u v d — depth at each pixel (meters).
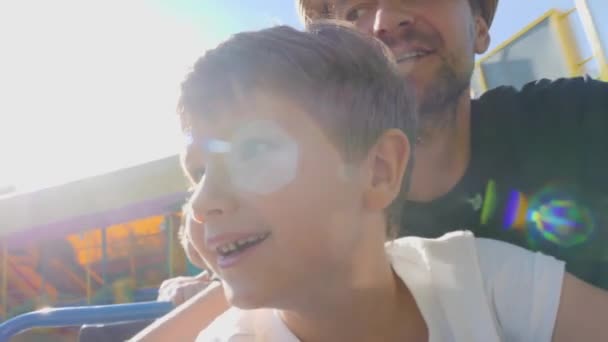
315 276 0.68
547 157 1.23
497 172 1.24
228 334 0.83
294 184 0.66
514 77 3.44
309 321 0.77
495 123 1.28
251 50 0.73
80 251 5.78
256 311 0.86
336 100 0.73
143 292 5.30
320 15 1.35
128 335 1.50
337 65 0.76
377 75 0.82
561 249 1.17
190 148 0.70
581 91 1.28
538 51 3.32
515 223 1.21
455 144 1.23
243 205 0.65
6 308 6.05
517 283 0.82
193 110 0.71
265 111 0.68
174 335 0.97
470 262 0.86
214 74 0.71
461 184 1.25
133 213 5.25
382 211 0.79
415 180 1.21
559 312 0.80
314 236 0.67
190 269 5.16
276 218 0.65
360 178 0.73
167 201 5.04
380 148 0.77
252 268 0.65
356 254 0.73
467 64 1.26
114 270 5.53
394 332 0.81
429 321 0.80
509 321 0.81
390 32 1.22
